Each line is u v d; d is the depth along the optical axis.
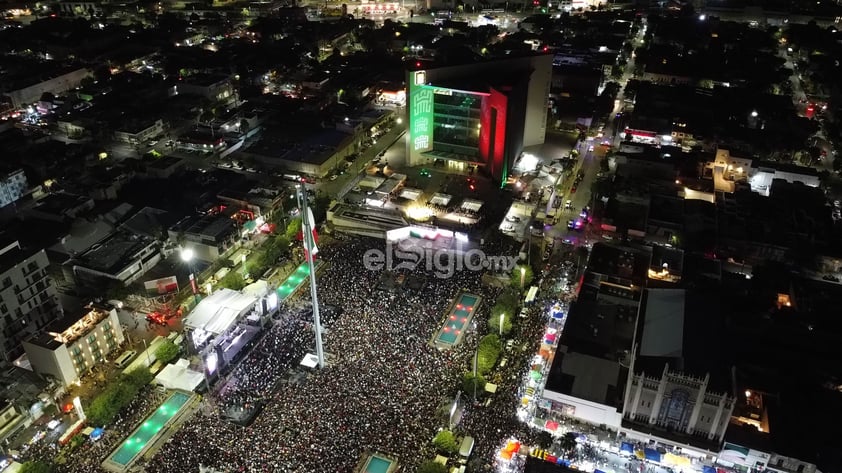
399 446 154.00
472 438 155.62
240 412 164.62
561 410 163.62
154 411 169.00
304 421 160.50
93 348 183.38
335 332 193.38
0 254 188.62
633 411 155.38
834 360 176.50
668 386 148.25
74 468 152.25
